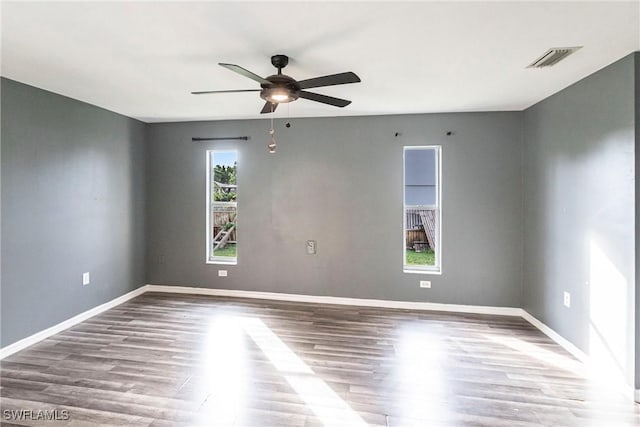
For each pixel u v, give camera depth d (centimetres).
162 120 453
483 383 247
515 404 223
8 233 287
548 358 286
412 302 411
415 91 319
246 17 187
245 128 445
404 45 222
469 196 397
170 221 468
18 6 175
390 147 412
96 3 173
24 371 259
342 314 387
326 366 269
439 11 181
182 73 275
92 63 254
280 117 431
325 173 427
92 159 378
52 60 248
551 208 326
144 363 272
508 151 389
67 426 198
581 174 281
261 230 444
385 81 291
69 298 348
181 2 172
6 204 286
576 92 288
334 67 259
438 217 412
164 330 339
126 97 346
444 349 301
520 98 339
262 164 441
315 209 430
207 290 461
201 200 459
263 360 278
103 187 394
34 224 311
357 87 308
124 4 174
